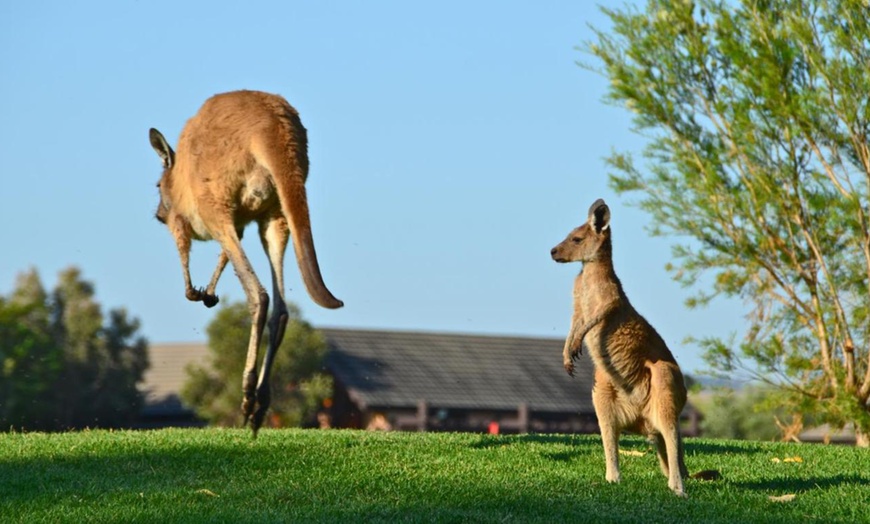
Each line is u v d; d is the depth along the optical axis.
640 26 25.66
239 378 44.22
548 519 11.61
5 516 12.02
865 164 24.27
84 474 14.16
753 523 11.60
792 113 23.94
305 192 14.00
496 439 17.50
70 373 45.59
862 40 23.81
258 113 14.52
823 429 42.06
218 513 11.77
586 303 12.94
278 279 14.77
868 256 24.61
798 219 25.02
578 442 17.48
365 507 12.02
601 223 12.91
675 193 25.42
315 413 46.41
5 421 42.41
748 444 18.86
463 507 12.19
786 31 24.25
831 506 12.59
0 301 43.62
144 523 11.53
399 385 50.06
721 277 25.66
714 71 25.36
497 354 56.06
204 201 14.73
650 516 11.76
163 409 51.22
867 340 25.55
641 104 25.44
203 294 15.98
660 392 12.59
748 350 25.33
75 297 46.53
